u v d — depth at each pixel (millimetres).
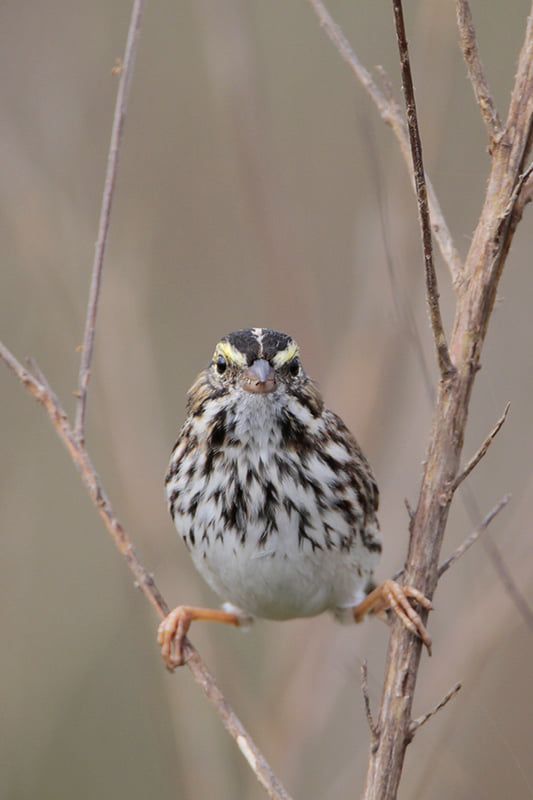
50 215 12820
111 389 12648
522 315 13789
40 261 12719
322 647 13156
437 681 11719
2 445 13883
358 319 13047
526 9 14688
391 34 14406
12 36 13484
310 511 9703
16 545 13539
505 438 13633
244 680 13320
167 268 14945
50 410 8469
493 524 13234
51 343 13414
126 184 14156
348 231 14781
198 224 14922
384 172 13297
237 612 10500
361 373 12898
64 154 13508
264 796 12508
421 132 12531
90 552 14086
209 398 9883
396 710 7598
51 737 13508
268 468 9664
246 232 13742
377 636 13281
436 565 7719
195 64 14766
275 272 13359
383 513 12758
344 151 14891
